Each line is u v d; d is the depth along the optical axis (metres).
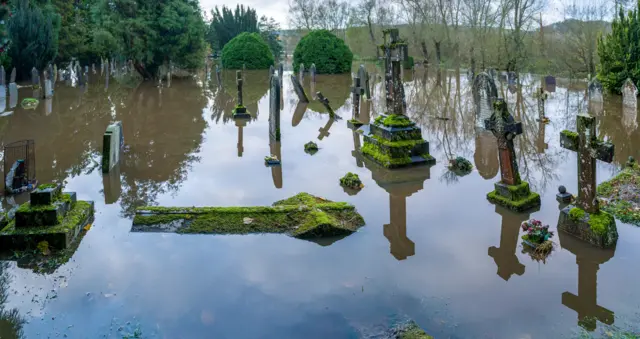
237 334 4.86
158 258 6.66
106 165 11.14
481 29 39.12
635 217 7.58
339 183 10.23
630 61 21.77
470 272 6.11
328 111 18.98
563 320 5.00
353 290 5.69
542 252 6.57
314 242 7.14
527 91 25.53
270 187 10.04
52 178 10.81
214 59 64.50
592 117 6.70
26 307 5.42
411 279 5.94
